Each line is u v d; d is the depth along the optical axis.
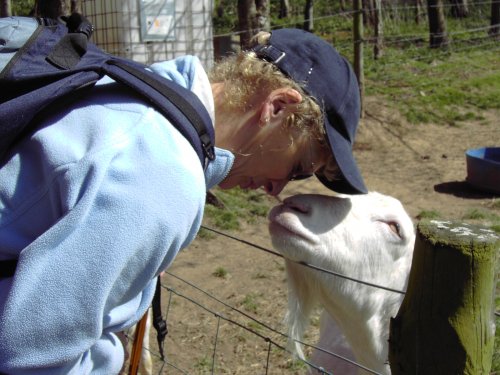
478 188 7.14
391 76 12.06
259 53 1.56
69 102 1.25
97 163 1.17
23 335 1.13
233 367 3.89
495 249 1.46
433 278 1.48
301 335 2.43
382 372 2.54
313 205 2.23
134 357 1.88
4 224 1.21
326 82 1.60
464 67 13.01
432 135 9.48
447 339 1.49
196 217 1.27
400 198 7.03
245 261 5.34
